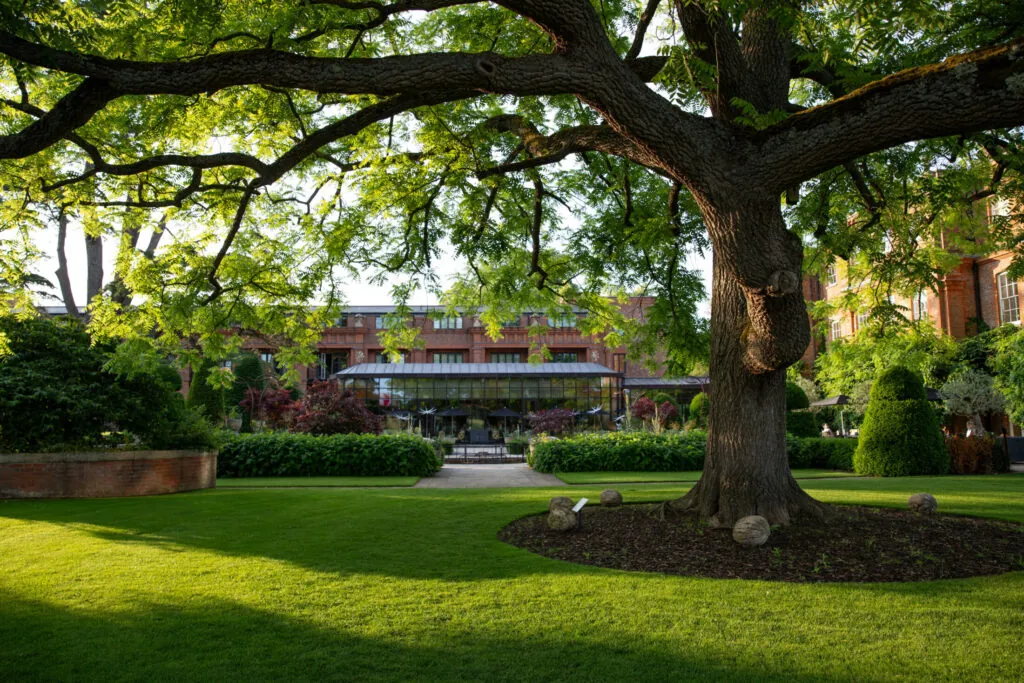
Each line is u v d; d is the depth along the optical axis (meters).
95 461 12.59
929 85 4.36
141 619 4.76
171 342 11.00
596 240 11.33
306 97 10.70
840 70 5.74
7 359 12.88
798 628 4.36
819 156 4.95
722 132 5.45
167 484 13.31
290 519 9.14
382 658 3.97
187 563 6.50
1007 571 5.85
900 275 11.10
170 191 10.73
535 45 8.57
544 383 38.28
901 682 3.53
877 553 6.29
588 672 3.72
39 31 5.99
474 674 3.71
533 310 14.89
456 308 14.73
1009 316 25.39
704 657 3.90
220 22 7.42
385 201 10.41
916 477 15.45
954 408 22.70
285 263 11.46
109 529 8.52
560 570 6.03
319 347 48.09
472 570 6.09
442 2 6.29
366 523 8.68
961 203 10.07
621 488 13.02
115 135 9.84
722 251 5.49
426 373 38.19
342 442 18.45
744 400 7.47
